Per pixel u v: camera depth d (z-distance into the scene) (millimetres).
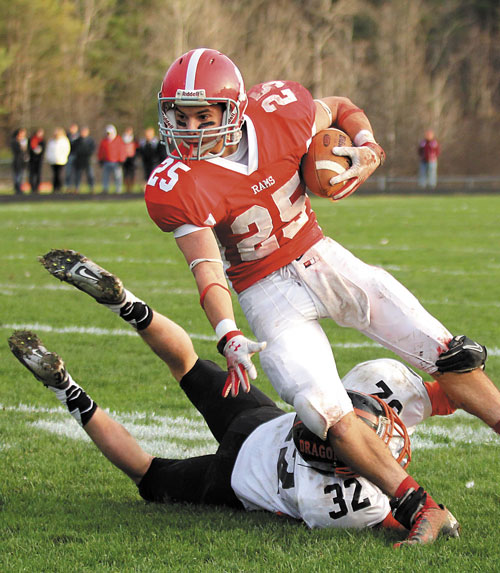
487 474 12414
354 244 41094
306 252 11023
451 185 114250
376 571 8789
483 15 170250
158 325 11367
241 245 10922
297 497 10266
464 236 45062
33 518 10625
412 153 135250
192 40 133375
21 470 12664
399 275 31719
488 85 164250
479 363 10586
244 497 10883
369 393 10891
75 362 19219
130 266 34062
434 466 12812
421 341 10703
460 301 26578
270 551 9391
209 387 11789
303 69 140625
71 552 9500
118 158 77312
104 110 141625
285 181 10805
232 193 10555
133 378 18031
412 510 9727
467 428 14977
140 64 141375
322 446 10039
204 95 10234
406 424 11117
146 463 11398
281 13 141500
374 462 9844
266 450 10883
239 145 10812
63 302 26609
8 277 31406
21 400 16594
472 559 9109
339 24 148750
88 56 143250
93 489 11906
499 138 136375
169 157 10805
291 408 16156
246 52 140625
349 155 10945
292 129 10867
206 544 9664
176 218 10375
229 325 9758
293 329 10688
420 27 156250
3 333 22062
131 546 9633
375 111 139125
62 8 135250
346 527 10172
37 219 53312
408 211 62406
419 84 143625
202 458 11328
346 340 21547
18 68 129000
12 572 8984
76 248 39281
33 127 129250
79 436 14391
